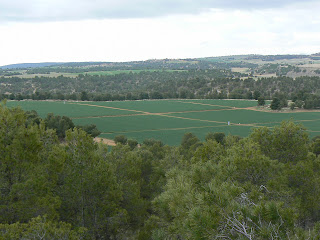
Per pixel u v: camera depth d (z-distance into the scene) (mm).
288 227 7008
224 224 6996
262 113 129875
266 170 15250
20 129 16312
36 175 15922
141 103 159000
